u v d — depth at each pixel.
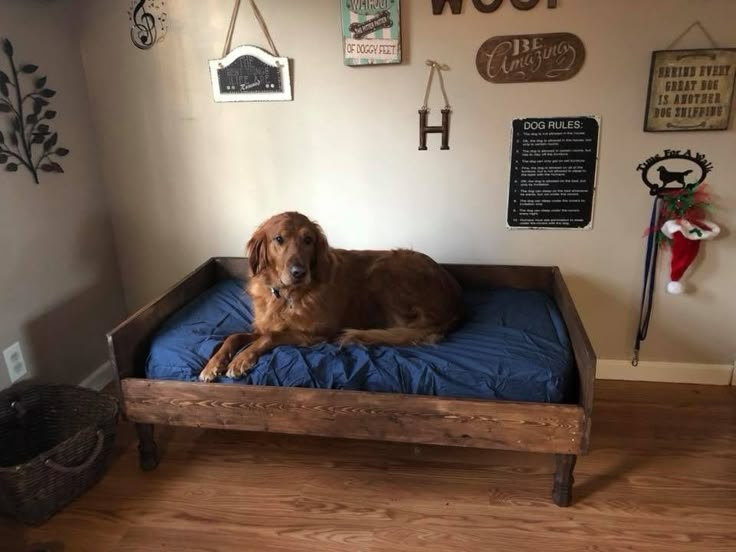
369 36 2.26
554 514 1.74
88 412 2.02
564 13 2.14
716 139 2.19
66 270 2.42
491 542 1.64
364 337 1.94
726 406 2.31
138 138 2.59
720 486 1.85
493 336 1.96
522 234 2.46
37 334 2.25
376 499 1.83
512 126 2.30
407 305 2.10
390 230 2.56
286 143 2.50
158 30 2.42
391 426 1.72
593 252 2.43
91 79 2.53
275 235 1.96
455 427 1.68
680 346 2.48
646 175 2.28
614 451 2.03
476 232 2.49
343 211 2.56
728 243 2.30
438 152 2.40
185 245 2.75
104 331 2.71
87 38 2.47
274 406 1.78
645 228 2.35
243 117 2.49
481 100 2.29
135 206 2.71
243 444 2.14
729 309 2.39
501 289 2.45
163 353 1.92
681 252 2.25
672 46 2.12
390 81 2.33
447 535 1.67
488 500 1.81
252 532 1.71
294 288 2.00
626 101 2.21
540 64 2.20
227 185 2.61
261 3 2.31
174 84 2.49
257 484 1.92
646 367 2.52
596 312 2.51
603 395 2.41
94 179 2.61
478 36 2.21
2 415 1.96
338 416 1.75
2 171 2.05
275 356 1.84
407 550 1.62
